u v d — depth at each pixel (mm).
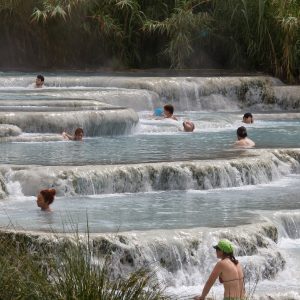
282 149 22984
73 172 18969
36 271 10742
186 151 22984
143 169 19688
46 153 22000
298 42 36906
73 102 27859
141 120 29656
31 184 18734
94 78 33562
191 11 38219
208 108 33906
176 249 14852
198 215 17078
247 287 14641
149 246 14641
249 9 37594
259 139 26266
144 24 38375
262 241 15719
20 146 23359
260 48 37750
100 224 16000
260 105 34781
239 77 34750
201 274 14977
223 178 20500
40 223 15938
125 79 33250
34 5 38438
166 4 39656
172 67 38688
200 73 37344
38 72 37375
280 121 32031
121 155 21969
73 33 39500
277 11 37094
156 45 39812
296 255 16031
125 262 14414
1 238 13898
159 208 17750
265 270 15305
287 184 21266
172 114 30047
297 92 34969
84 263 10711
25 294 10484
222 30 38562
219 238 15289
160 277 14594
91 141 25094
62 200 18391
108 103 30844
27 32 39344
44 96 29891
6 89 32031
